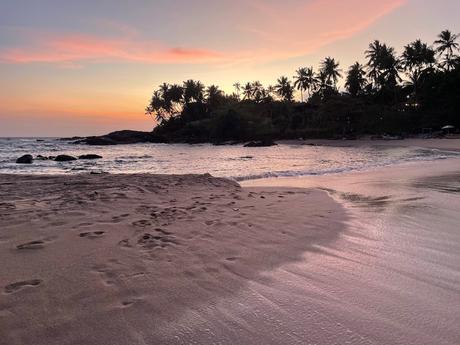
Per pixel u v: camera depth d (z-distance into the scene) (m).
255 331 2.66
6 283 3.42
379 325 2.73
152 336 2.60
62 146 66.31
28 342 2.51
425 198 8.17
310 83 90.94
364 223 5.91
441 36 70.38
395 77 74.62
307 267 3.96
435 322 2.78
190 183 10.28
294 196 8.56
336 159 24.42
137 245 4.59
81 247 4.48
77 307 2.99
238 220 5.98
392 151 32.16
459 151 28.89
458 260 4.18
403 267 3.96
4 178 11.44
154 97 104.00
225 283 3.51
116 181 10.52
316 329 2.68
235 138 77.38
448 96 64.69
